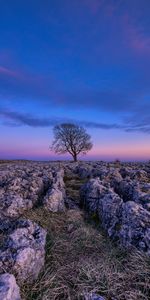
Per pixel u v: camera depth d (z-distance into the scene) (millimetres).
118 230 9352
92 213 12070
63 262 7793
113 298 6250
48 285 6562
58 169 24562
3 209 11195
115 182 15094
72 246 8750
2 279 5637
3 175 18172
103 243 9070
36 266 6934
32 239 7562
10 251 6832
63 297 6379
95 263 7633
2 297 5176
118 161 47469
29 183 14234
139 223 8781
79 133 96500
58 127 97500
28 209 11883
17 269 6426
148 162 41500
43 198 12742
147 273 6922
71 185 18031
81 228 10102
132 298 6215
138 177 18547
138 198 11562
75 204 13859
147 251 7816
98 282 6699
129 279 6836
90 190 13008
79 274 7012
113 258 7887
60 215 11719
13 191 13484
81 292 6324
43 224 10406
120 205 10500
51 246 8445
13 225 9156
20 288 6254
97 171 19938
